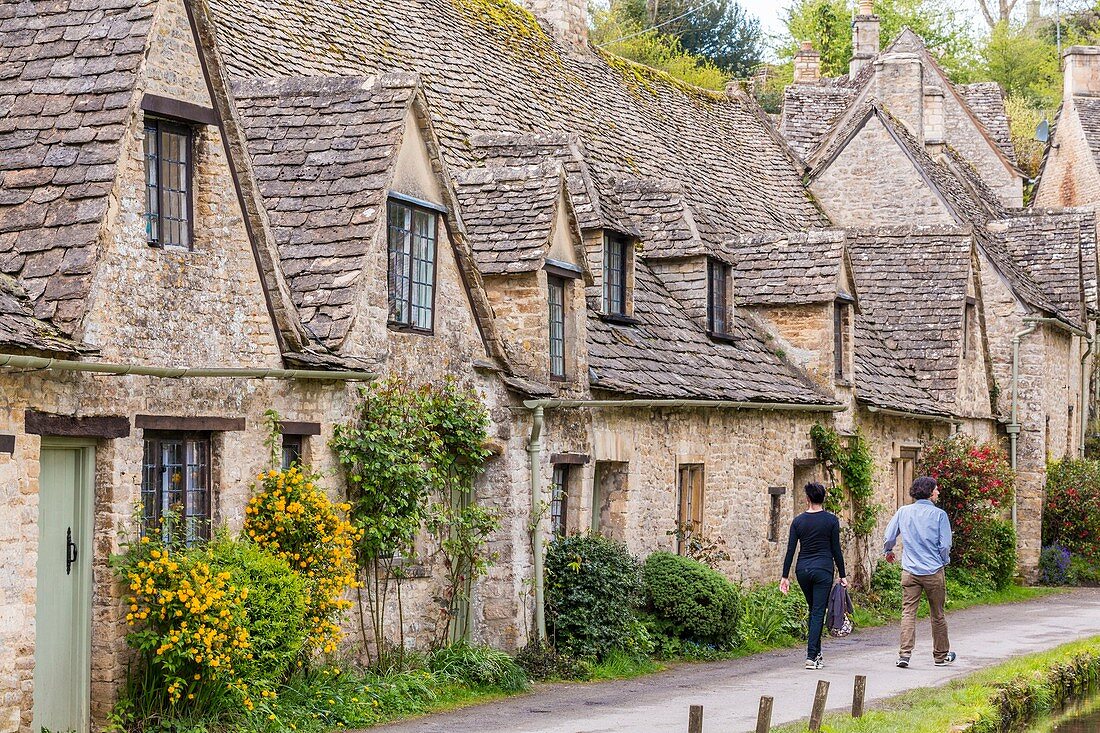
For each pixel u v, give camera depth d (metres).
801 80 41.88
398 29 19.64
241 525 11.91
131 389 10.73
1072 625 21.84
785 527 21.88
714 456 19.77
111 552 10.55
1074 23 64.06
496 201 16.16
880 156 31.05
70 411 10.13
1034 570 31.44
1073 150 44.88
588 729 11.95
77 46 11.29
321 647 12.39
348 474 13.08
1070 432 35.19
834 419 23.45
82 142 10.75
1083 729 14.94
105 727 10.39
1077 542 32.09
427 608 14.34
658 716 12.71
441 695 13.41
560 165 16.16
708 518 19.58
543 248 15.62
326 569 12.22
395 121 13.84
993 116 41.03
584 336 16.53
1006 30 61.44
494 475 15.21
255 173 13.01
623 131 23.91
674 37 53.12
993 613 24.12
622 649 16.33
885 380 26.44
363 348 13.08
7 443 9.55
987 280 31.80
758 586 20.61
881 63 34.72
